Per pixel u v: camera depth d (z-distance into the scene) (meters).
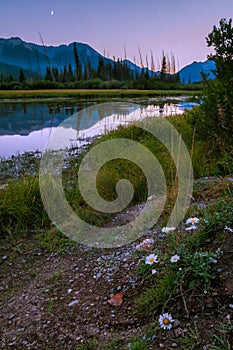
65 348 1.72
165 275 1.96
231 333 1.48
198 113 5.38
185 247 2.08
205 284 1.75
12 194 4.09
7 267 2.91
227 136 4.69
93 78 51.53
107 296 2.09
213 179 3.84
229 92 4.63
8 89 46.28
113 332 1.76
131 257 2.50
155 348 1.52
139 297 1.98
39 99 29.38
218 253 1.93
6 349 1.79
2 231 3.62
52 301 2.17
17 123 14.38
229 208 2.41
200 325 1.58
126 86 43.91
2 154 8.07
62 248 3.09
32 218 3.89
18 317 2.07
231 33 4.67
